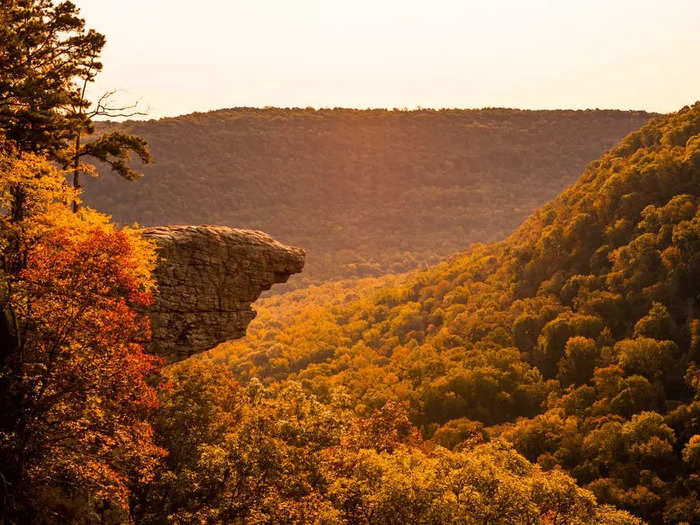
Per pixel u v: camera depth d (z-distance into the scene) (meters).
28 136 25.03
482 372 98.38
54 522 21.53
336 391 42.34
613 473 71.75
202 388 37.56
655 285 98.75
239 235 31.45
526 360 105.62
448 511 30.72
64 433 21.00
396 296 168.00
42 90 25.34
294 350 148.25
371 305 169.00
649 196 116.88
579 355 95.06
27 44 26.38
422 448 55.12
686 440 74.50
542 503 35.00
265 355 150.75
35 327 21.02
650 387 83.44
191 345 29.78
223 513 29.84
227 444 32.44
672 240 101.81
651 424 74.50
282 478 31.78
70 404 20.75
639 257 104.06
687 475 69.56
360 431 44.34
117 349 21.11
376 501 31.08
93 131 29.39
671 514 64.00
